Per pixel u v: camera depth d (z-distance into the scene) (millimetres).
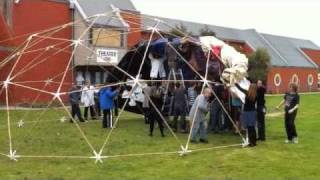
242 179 8922
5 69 27672
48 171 9766
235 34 61688
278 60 63969
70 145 13211
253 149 12344
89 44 32031
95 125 18266
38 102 29172
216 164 10461
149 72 19406
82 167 10219
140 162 10773
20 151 12234
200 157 11320
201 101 13445
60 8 32438
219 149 12430
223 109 14836
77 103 19125
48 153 11953
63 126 17844
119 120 20422
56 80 31094
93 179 8961
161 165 10414
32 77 29750
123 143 13570
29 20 30531
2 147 12914
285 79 63844
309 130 16922
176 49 16922
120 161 10914
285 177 9148
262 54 46281
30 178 8984
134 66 19453
